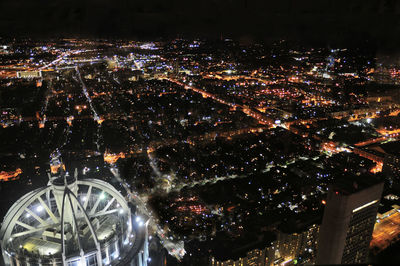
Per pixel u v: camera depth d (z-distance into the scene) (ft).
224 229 353.10
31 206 299.58
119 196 296.30
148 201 412.36
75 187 277.44
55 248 260.83
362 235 262.47
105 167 496.23
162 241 340.80
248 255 300.61
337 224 240.12
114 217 301.02
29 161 510.17
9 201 398.83
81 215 291.58
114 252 273.54
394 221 371.97
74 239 267.39
